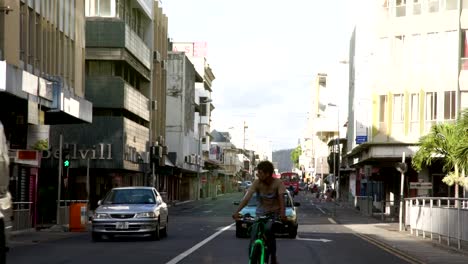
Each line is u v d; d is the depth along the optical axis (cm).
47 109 3125
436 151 3647
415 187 3322
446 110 4691
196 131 10044
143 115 5912
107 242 2328
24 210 2828
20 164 2877
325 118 10838
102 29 5028
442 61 4722
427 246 2356
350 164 7350
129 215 2336
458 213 2125
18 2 2952
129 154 5178
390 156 4819
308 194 12194
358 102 5962
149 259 1733
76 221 2909
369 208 4972
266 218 1108
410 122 4794
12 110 2881
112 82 5062
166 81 7488
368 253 2028
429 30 4759
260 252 1073
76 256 1811
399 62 4844
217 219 4225
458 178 3584
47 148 2919
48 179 4788
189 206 6831
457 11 4694
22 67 3056
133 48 5369
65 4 3766
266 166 1105
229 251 1972
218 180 13588
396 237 2845
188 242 2327
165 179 7612
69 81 3847
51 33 3519
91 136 4928
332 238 2669
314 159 15112
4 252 1350
